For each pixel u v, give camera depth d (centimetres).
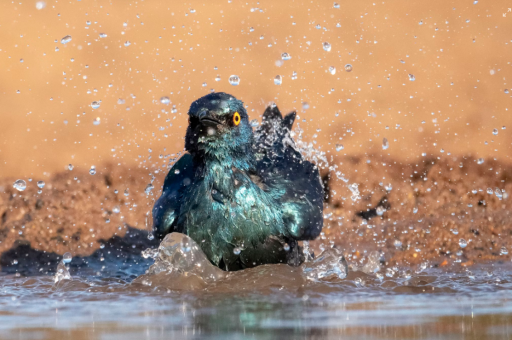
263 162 955
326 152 1672
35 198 1382
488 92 2169
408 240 1191
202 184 862
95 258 1152
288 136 1050
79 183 1490
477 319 584
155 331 548
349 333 528
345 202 1413
